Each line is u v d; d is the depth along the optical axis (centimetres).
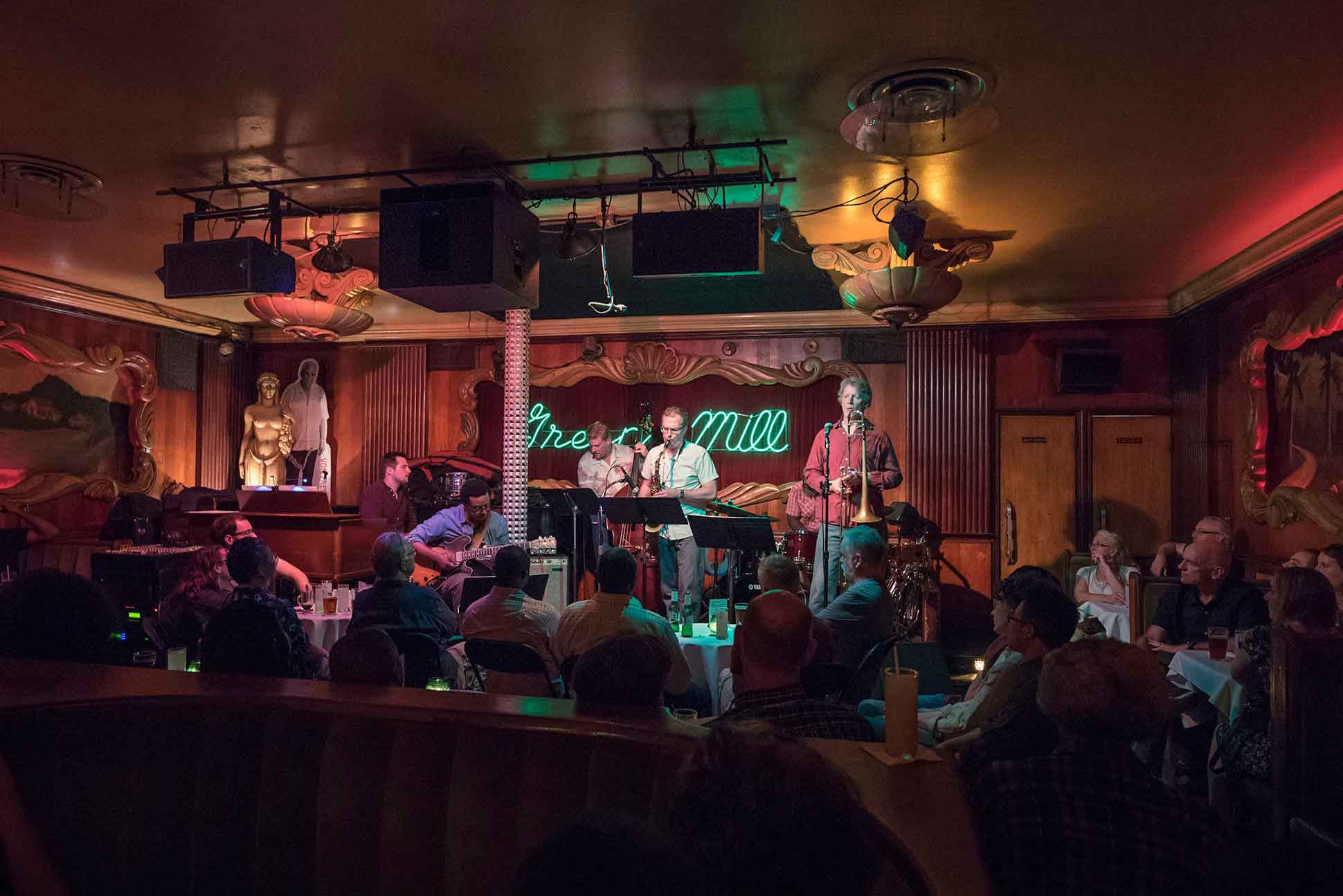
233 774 191
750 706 218
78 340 763
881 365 840
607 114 398
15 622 237
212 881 189
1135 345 784
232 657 261
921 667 441
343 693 201
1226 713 352
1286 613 335
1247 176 464
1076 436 792
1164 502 777
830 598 674
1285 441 582
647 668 200
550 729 179
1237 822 331
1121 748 160
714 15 311
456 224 457
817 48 335
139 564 559
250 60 344
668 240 459
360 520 594
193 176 475
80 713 191
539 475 913
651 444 880
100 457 788
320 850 185
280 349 951
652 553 780
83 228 571
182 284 493
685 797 93
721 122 406
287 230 573
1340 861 164
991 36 323
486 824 176
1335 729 267
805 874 84
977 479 794
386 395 934
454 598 581
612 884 63
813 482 739
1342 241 497
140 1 300
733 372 866
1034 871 151
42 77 359
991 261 645
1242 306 645
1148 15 307
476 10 307
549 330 898
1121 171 460
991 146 427
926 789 161
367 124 408
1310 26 311
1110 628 550
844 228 581
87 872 187
